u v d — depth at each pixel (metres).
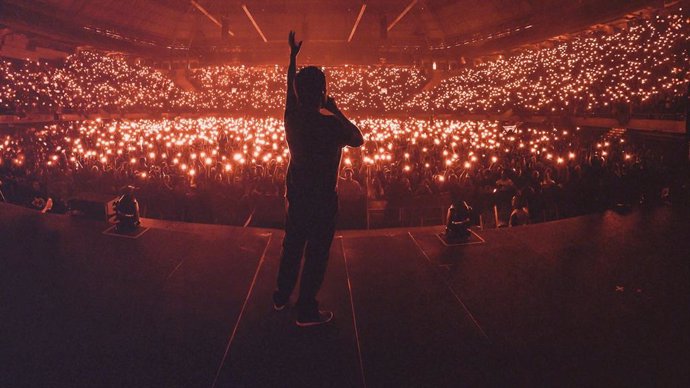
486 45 27.09
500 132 23.72
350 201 8.40
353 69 31.73
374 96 36.84
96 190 10.95
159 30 28.03
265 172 10.45
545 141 20.41
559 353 2.51
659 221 4.93
